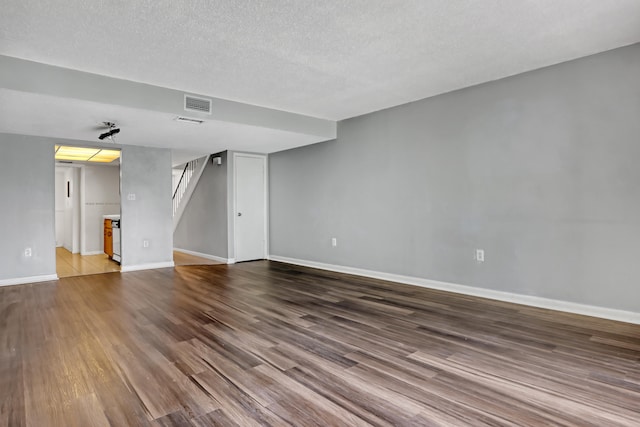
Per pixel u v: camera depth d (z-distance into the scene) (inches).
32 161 190.7
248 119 174.7
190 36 106.6
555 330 114.0
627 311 120.3
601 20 101.4
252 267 236.1
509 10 95.3
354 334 112.0
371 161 198.1
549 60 130.0
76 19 95.8
